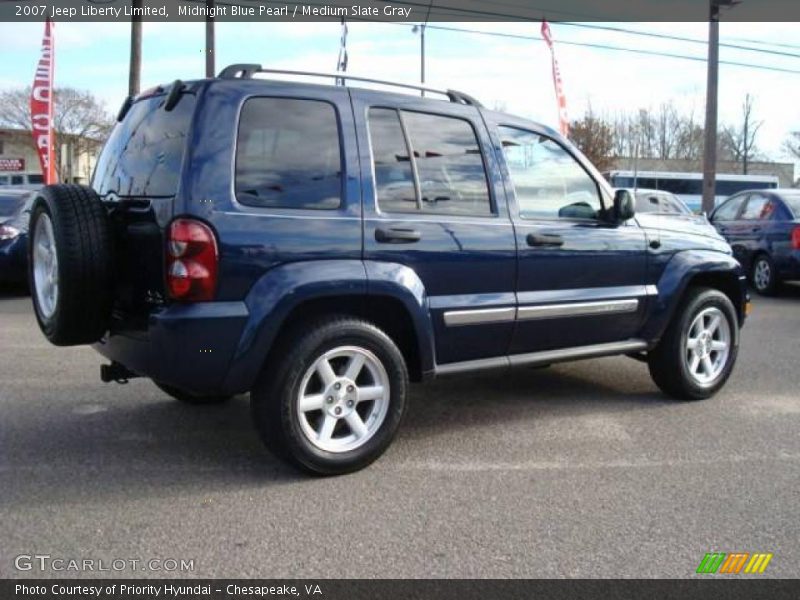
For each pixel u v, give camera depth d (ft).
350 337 12.73
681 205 50.62
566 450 14.62
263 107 12.35
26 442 14.65
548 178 15.74
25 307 31.94
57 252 12.11
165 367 11.66
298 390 12.39
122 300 12.98
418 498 12.21
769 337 26.71
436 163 14.06
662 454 14.43
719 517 11.61
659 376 18.07
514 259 14.69
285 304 11.95
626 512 11.76
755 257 39.01
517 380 20.25
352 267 12.58
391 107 13.69
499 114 15.26
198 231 11.44
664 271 17.34
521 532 11.03
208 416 16.47
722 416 16.99
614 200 16.39
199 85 12.10
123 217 12.89
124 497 12.08
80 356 22.22
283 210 12.20
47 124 56.39
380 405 13.34
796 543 10.81
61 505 11.74
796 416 17.01
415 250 13.37
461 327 14.17
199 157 11.63
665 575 9.89
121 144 14.16
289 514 11.53
